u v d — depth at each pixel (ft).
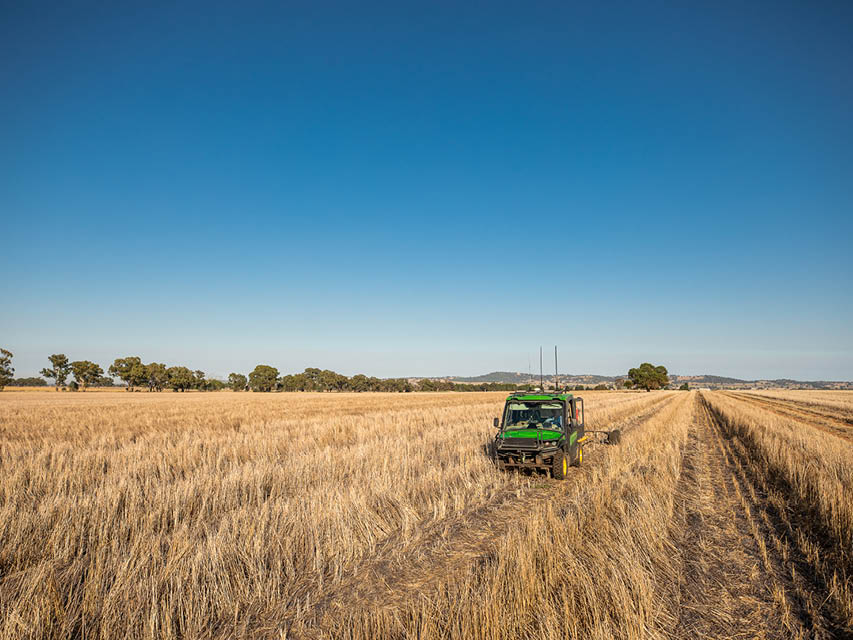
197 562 17.75
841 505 23.03
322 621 15.46
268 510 24.91
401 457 40.78
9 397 241.14
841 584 17.13
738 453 48.98
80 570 18.85
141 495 28.55
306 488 30.94
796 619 15.05
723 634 14.32
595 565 17.49
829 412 114.52
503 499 30.12
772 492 30.96
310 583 18.22
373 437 56.80
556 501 29.58
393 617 14.97
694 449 51.96
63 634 14.10
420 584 17.95
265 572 18.28
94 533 22.66
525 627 13.84
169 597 16.07
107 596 15.66
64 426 77.61
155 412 111.86
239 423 83.87
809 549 20.57
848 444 48.06
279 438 55.93
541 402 39.32
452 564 19.80
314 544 21.01
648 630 13.61
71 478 33.14
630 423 79.20
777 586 16.65
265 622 15.51
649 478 33.53
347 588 17.79
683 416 91.66
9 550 20.39
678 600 16.33
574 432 40.42
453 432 59.06
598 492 27.61
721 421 87.20
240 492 30.66
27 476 34.81
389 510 26.48
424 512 26.73
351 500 25.91
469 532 23.71
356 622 14.11
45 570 17.90
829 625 14.60
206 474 33.50
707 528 24.11
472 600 14.78
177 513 25.34
